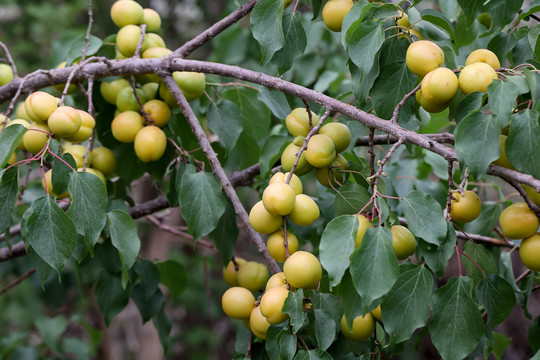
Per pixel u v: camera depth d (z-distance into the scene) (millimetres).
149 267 1446
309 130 1231
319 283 1193
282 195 1124
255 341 1293
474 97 1103
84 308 2625
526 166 1068
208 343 3201
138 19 1403
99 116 1453
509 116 1064
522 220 1171
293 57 1272
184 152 1369
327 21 1254
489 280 1173
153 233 2604
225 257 1346
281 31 1219
